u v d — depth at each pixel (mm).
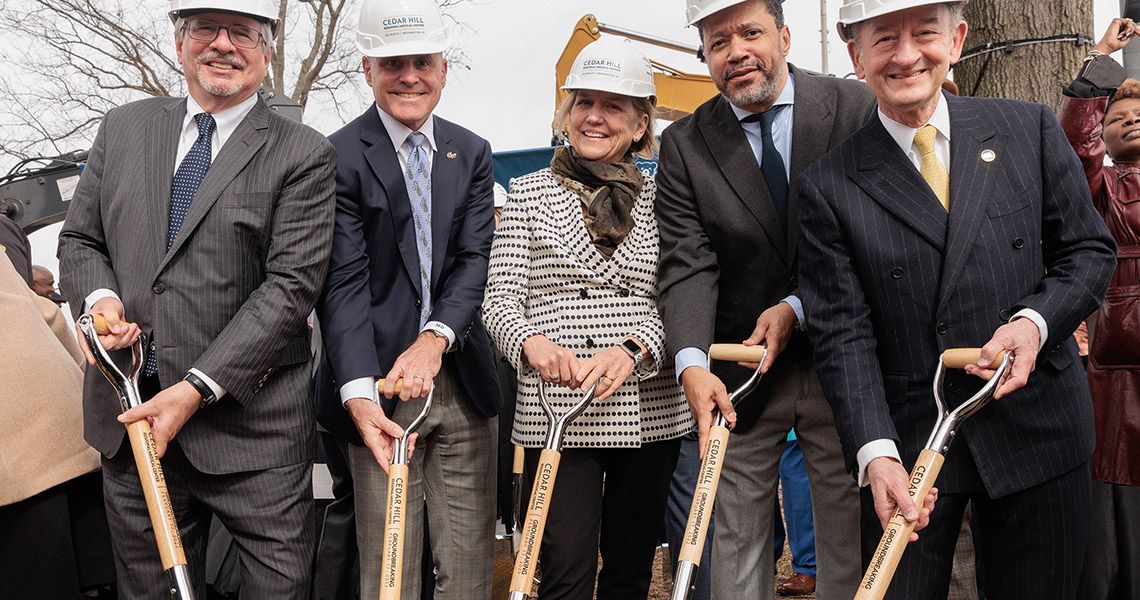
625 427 2924
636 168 3121
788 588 4812
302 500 2932
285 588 2869
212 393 2705
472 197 3275
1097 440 3486
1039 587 2426
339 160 3123
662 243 3037
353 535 3760
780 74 2988
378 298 3152
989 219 2389
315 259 2863
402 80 3096
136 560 2852
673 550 4016
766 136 3002
